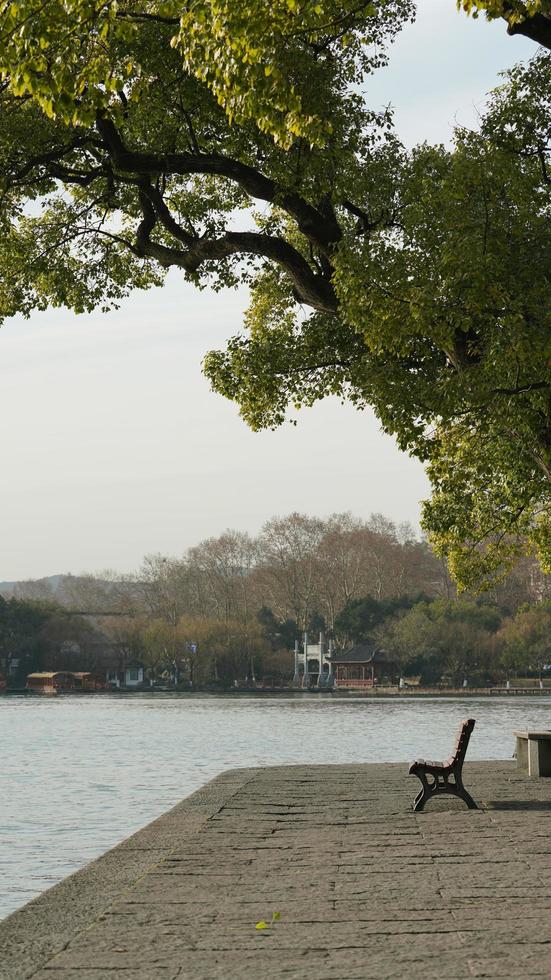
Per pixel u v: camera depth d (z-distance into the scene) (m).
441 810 16.02
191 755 50.94
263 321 27.98
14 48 12.23
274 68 13.69
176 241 26.14
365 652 169.38
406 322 18.19
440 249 18.33
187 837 13.51
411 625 154.25
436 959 7.25
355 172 21.25
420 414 19.98
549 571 29.56
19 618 175.88
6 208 21.47
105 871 11.08
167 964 7.20
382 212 21.80
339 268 19.05
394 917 8.63
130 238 25.86
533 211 19.27
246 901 9.39
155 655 173.00
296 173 20.89
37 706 134.12
